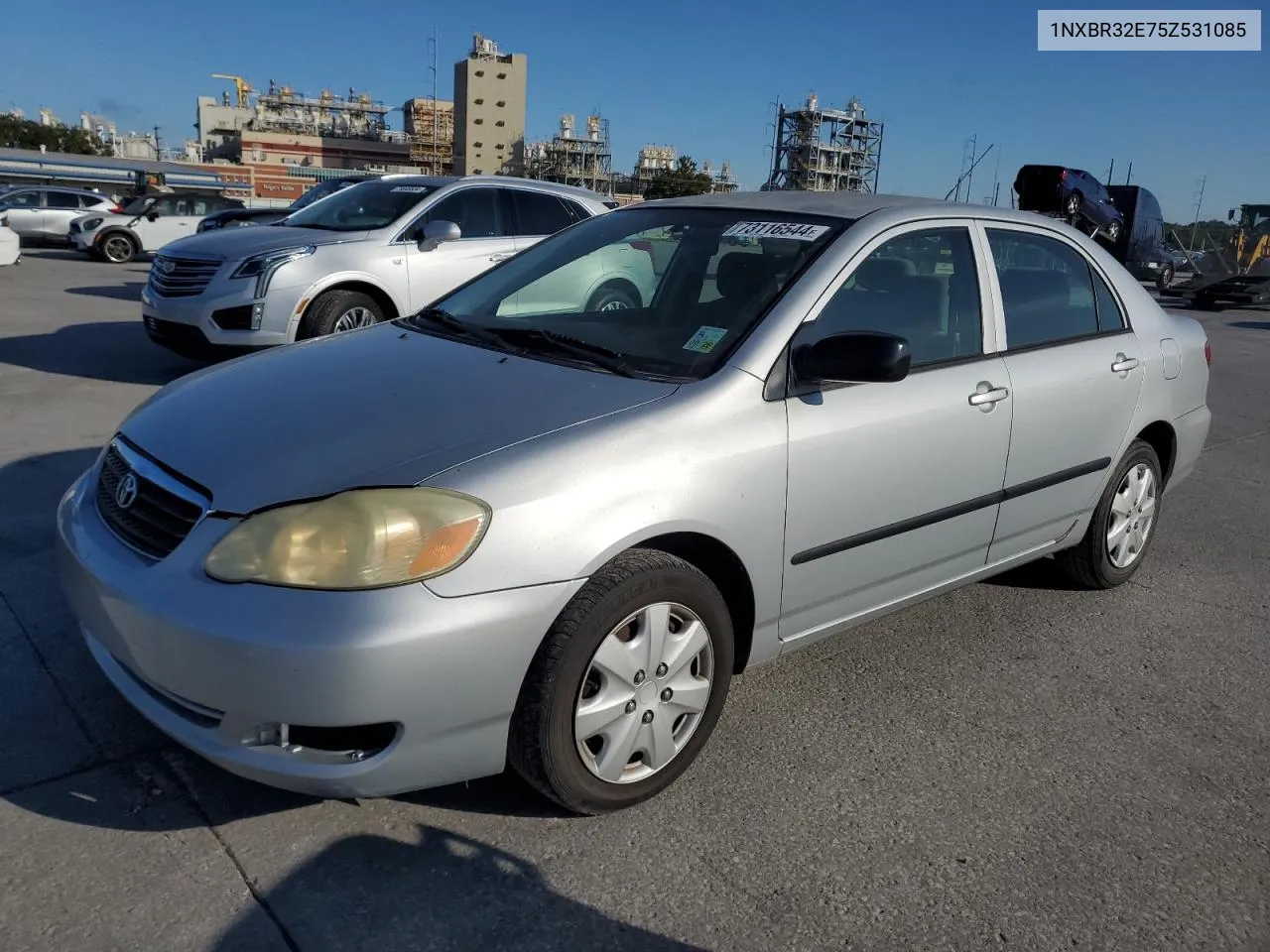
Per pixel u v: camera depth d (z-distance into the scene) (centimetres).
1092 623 415
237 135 14075
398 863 241
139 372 807
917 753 307
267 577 217
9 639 333
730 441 268
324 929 219
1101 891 248
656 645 258
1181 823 279
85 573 243
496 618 225
